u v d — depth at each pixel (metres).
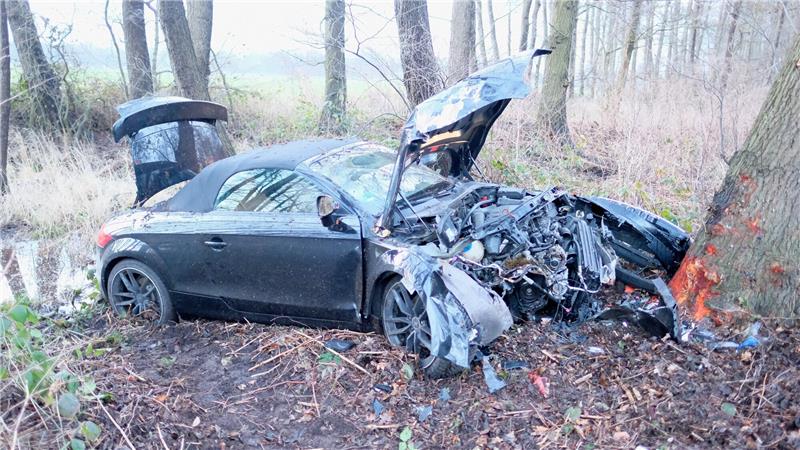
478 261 4.40
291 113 14.31
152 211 5.52
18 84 12.84
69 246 7.77
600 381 3.96
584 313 4.66
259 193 4.99
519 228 4.57
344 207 4.61
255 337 4.96
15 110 12.76
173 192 8.68
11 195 9.00
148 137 6.16
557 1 10.38
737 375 3.83
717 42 17.36
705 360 3.98
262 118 14.16
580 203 5.36
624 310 4.36
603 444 3.42
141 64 14.09
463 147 5.44
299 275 4.70
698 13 17.22
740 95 9.91
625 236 5.40
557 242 4.58
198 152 6.53
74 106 13.30
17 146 11.69
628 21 15.64
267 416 3.96
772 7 14.23
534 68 15.34
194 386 4.34
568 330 4.55
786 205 4.20
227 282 5.01
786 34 14.94
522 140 9.40
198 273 5.11
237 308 5.06
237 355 4.73
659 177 8.10
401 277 4.32
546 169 8.81
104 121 13.73
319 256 4.59
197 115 6.51
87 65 14.32
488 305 4.02
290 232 4.67
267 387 4.27
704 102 10.09
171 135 6.33
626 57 15.50
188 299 5.23
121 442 3.49
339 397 4.09
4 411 3.44
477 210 4.66
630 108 10.35
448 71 9.32
